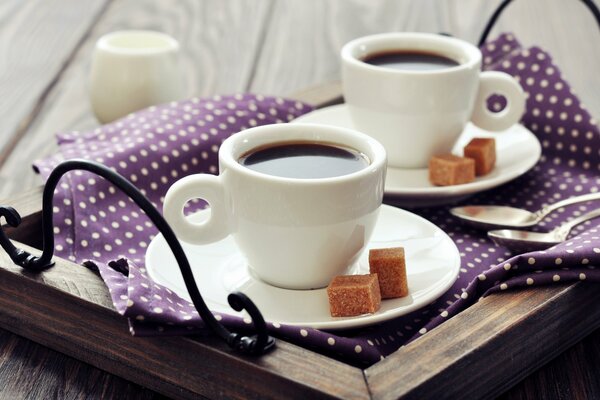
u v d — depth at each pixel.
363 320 0.64
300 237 0.65
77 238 0.71
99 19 1.11
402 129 0.77
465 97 0.77
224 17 1.11
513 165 0.78
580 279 0.66
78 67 1.01
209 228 0.67
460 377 0.61
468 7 1.11
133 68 0.87
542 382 0.65
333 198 0.64
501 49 0.87
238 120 0.80
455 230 0.74
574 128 0.81
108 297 0.64
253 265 0.67
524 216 0.74
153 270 0.66
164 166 0.76
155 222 0.60
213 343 0.61
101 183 0.73
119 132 0.79
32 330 0.67
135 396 0.64
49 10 1.12
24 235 0.71
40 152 0.87
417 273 0.67
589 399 0.64
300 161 0.67
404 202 0.76
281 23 1.09
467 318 0.63
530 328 0.64
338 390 0.59
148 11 1.12
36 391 0.64
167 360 0.63
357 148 0.68
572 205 0.76
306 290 0.67
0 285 0.67
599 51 1.03
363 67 0.77
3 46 1.04
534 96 0.82
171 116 0.79
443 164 0.76
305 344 0.63
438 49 0.81
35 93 0.96
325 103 0.86
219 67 1.01
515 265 0.66
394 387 0.59
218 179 0.66
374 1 1.13
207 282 0.67
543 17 1.09
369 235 0.67
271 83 0.98
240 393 0.61
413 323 0.67
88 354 0.65
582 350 0.67
